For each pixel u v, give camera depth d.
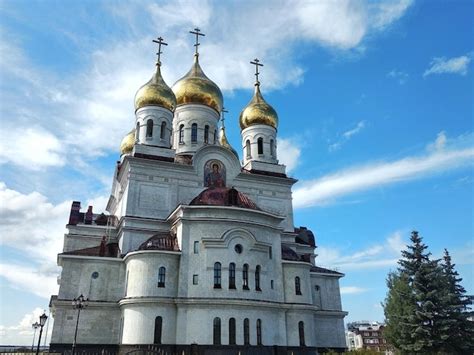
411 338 49.56
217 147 57.00
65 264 47.47
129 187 51.47
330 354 44.53
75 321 45.31
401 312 51.66
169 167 53.94
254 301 42.97
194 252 44.44
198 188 54.44
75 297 46.28
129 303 42.66
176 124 64.19
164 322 41.41
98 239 54.62
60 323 44.84
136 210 50.78
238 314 42.06
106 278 47.88
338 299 58.34
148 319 41.41
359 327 152.62
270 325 43.91
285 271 48.91
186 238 44.84
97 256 48.38
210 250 44.03
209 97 64.50
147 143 56.56
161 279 43.38
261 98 68.44
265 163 61.66
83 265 47.91
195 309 41.75
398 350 51.34
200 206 45.62
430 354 47.81
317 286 57.84
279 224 53.03
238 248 44.97
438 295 49.47
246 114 66.31
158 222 50.84
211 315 41.44
